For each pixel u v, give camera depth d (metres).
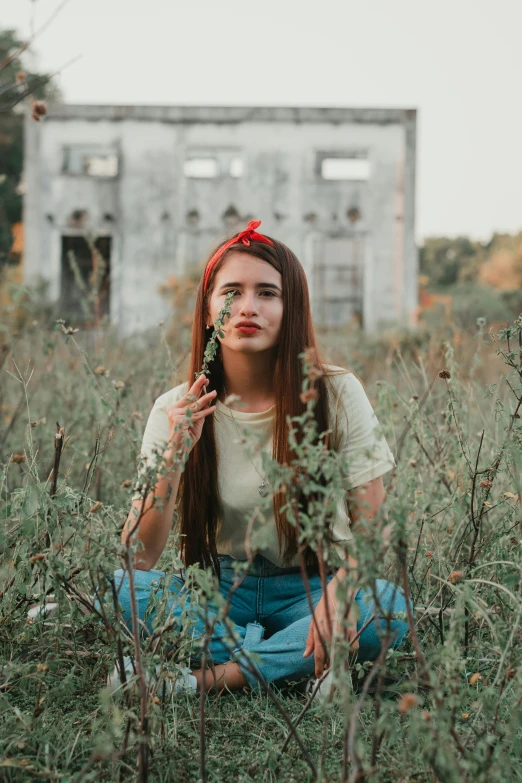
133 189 18.36
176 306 12.39
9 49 24.33
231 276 2.18
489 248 49.78
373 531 1.37
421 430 2.69
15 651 2.06
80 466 3.27
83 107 18.28
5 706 1.75
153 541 2.07
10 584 2.03
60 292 18.05
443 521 2.50
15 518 2.04
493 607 2.03
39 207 18.34
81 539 1.84
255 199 18.33
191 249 18.33
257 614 2.30
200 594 1.57
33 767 1.43
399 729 1.49
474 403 3.20
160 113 18.30
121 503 2.89
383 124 18.17
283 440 2.17
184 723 1.78
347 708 1.38
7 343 3.98
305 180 18.27
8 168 28.06
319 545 1.42
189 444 1.64
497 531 2.16
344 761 1.38
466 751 1.39
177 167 18.34
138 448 2.40
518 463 2.02
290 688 2.06
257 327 2.17
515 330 2.13
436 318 9.48
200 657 2.04
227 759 1.66
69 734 1.69
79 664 2.02
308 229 18.28
